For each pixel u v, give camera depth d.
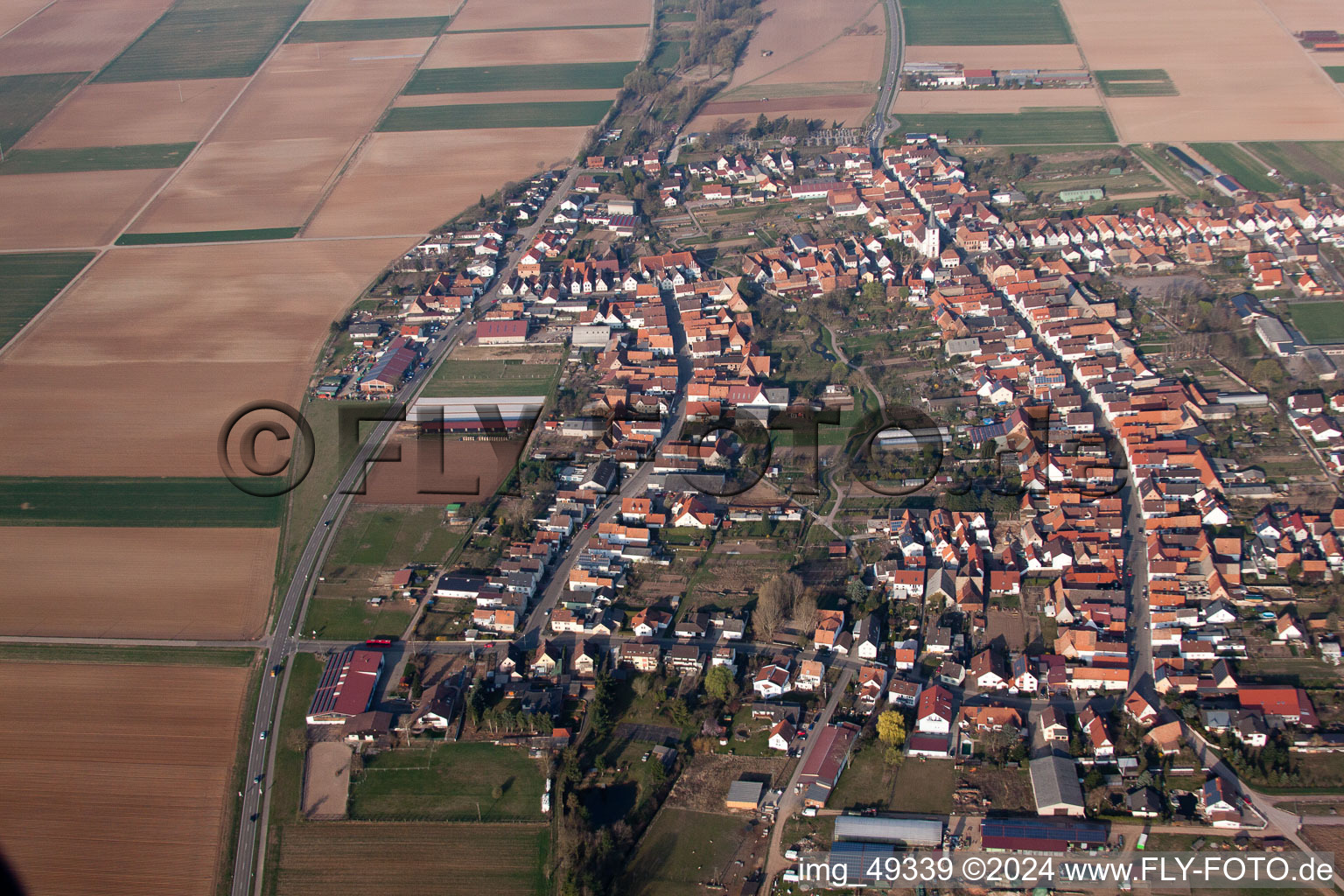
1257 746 173.12
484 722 186.25
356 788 174.62
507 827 167.00
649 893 155.75
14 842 165.88
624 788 173.00
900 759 174.88
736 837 164.12
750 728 184.25
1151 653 195.00
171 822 169.50
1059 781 167.38
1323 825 160.25
